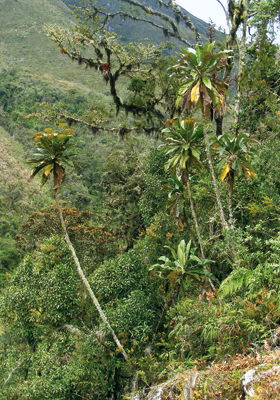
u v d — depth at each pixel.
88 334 17.02
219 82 13.80
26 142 84.50
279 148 16.59
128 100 27.23
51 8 179.25
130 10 25.17
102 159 62.06
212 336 9.46
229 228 13.45
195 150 14.00
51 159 15.72
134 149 33.16
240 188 16.09
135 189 27.78
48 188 70.31
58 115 25.25
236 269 10.58
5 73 106.31
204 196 16.75
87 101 86.75
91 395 16.27
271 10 20.66
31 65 129.62
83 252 24.41
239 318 8.67
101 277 18.44
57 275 18.45
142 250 19.67
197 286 17.05
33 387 16.06
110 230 29.73
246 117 19.14
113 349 15.90
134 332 15.84
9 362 19.72
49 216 26.22
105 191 33.41
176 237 19.22
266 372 5.38
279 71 19.67
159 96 26.62
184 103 13.55
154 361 13.40
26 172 72.69
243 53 22.22
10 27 158.25
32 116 25.22
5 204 56.75
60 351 17.36
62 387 15.64
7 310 19.05
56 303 17.81
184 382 6.60
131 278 18.09
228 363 6.98
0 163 68.31
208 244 16.27
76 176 59.25
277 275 9.41
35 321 18.84
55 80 113.75
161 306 18.14
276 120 17.45
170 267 14.15
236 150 13.93
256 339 8.35
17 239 27.77
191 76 13.57
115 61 25.66
